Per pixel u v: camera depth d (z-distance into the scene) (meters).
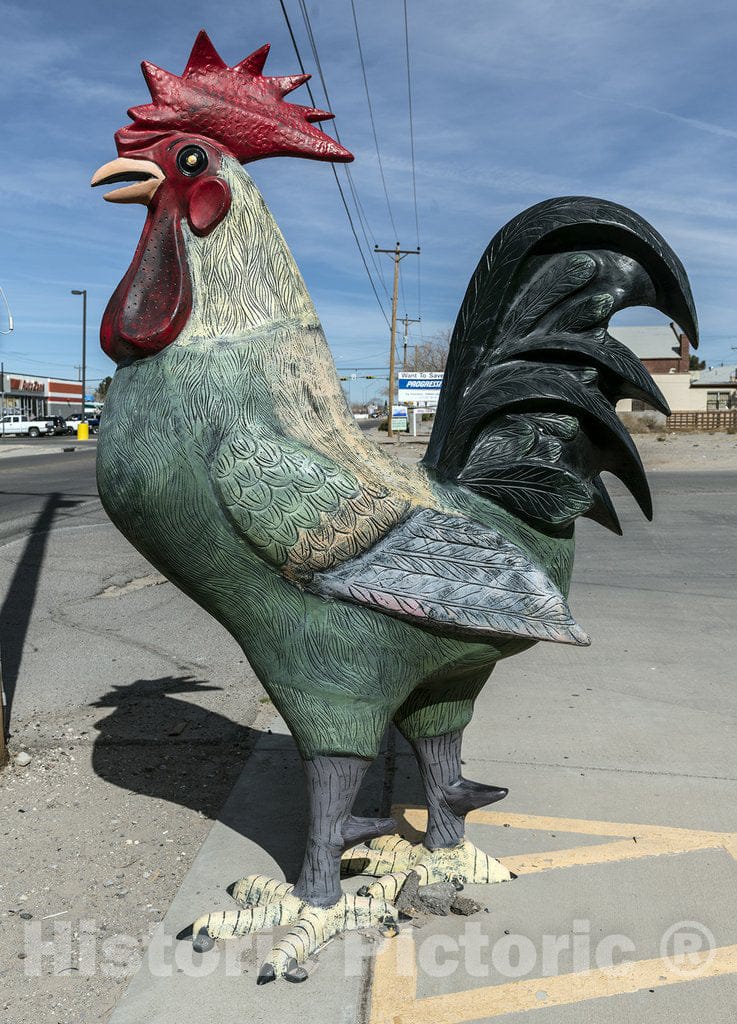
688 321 2.47
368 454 2.35
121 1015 2.21
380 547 2.24
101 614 6.61
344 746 2.34
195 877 2.88
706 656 5.52
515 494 2.46
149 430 2.18
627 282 2.50
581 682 4.99
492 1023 2.19
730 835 3.19
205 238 2.21
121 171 2.19
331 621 2.25
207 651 5.66
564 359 2.51
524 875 2.90
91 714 4.47
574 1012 2.23
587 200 2.48
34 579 7.81
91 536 10.08
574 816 3.35
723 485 16.47
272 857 3.00
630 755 3.94
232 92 2.28
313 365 2.31
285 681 2.32
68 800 3.51
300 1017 2.20
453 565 2.27
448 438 2.57
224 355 2.18
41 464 21.50
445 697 2.69
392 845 2.97
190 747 4.07
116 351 2.27
